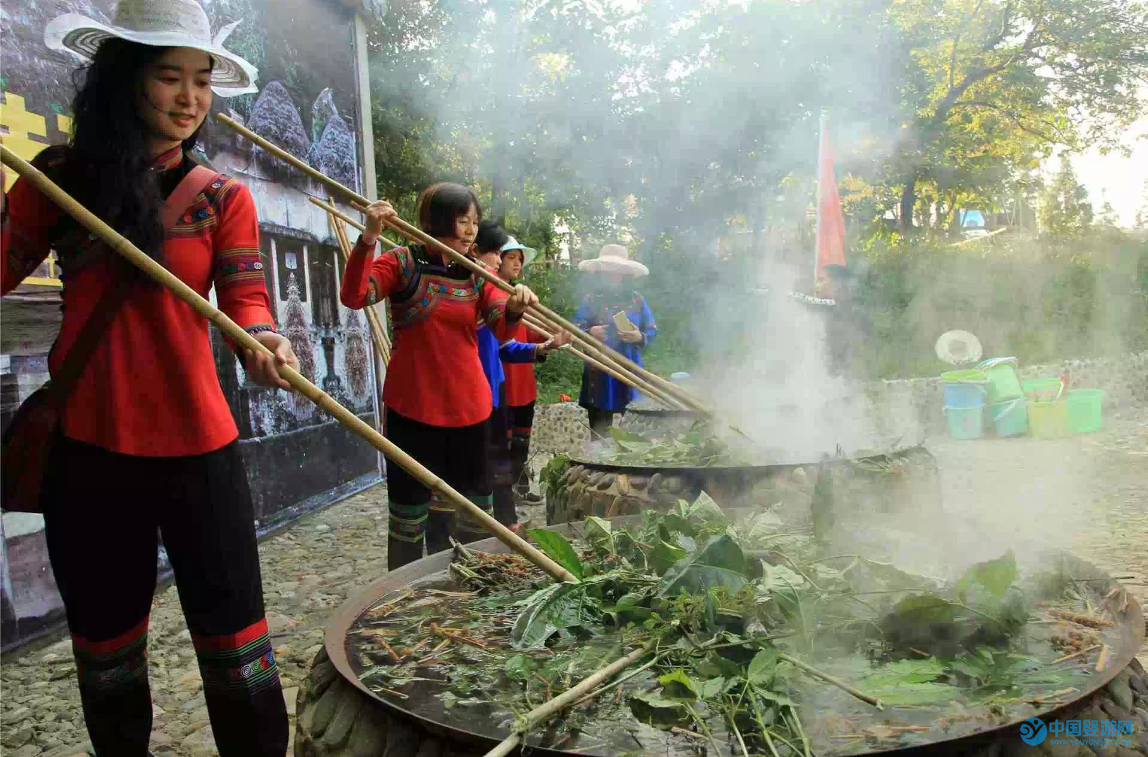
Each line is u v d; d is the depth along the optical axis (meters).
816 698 1.38
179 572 1.84
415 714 1.31
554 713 1.34
